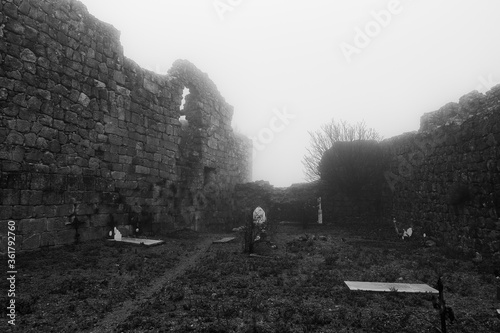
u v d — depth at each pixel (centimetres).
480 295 611
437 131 1147
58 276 675
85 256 850
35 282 629
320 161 1877
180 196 1549
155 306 536
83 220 1027
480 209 897
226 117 2072
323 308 540
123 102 1224
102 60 1137
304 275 759
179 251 1034
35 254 821
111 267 774
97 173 1095
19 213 835
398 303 568
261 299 579
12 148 833
